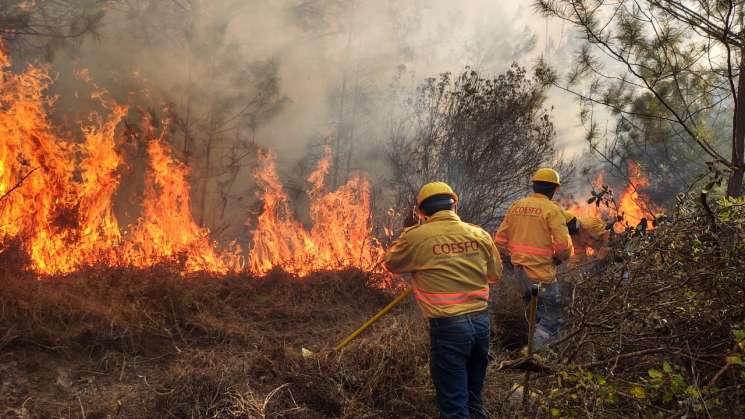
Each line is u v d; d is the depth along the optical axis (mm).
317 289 5883
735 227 3920
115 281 4949
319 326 5270
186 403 3494
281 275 5973
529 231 5051
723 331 3762
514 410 3951
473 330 3391
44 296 4375
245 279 5887
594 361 3992
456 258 3439
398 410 3857
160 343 4434
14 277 4609
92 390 3775
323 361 4059
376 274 6281
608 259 4574
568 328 4672
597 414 3475
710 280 3848
